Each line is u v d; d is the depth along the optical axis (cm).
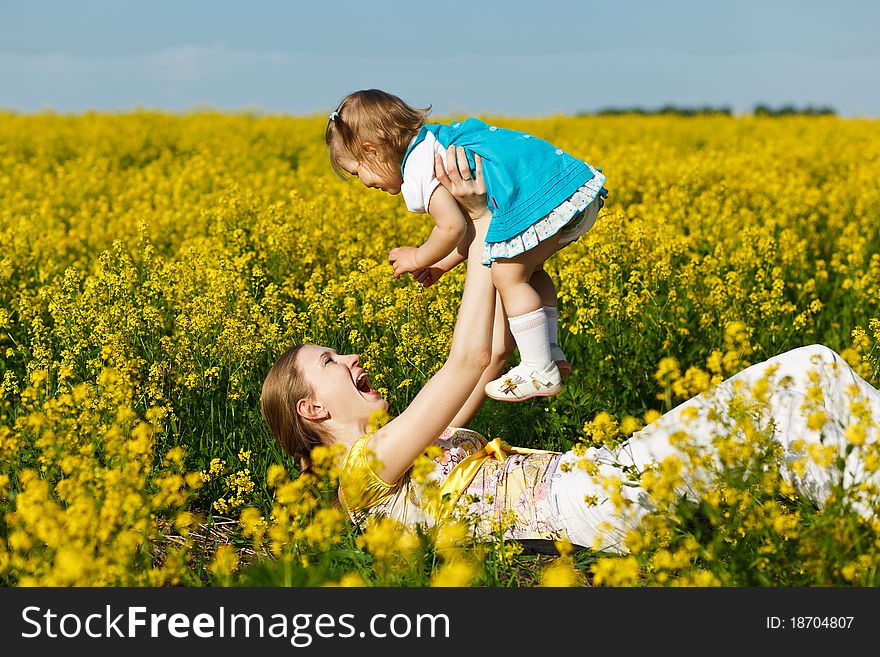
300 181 1259
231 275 664
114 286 621
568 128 2339
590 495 365
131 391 438
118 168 1666
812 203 1055
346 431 393
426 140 397
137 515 330
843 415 351
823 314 725
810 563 312
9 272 745
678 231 926
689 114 3500
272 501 445
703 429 360
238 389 522
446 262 434
